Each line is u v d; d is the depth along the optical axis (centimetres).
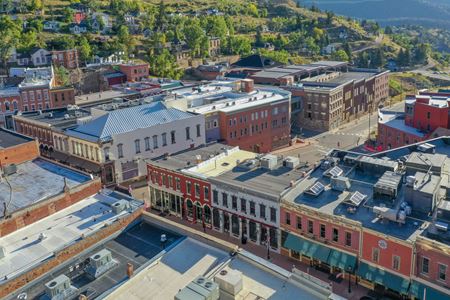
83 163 9588
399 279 5397
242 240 7262
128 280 4450
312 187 6562
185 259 4775
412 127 11225
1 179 6988
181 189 8056
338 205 6181
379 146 12175
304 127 15750
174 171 8038
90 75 18125
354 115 17100
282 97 13000
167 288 4356
